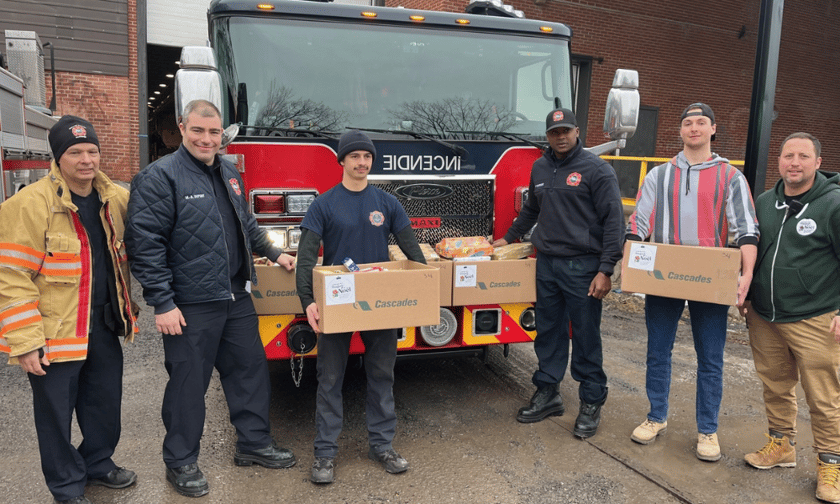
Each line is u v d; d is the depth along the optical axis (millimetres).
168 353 2961
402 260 3406
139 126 12383
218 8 3818
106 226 2801
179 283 2896
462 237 3918
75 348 2688
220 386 4504
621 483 3139
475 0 4723
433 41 4102
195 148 2871
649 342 3613
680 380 4672
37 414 2715
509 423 3871
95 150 2676
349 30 3951
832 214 2932
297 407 4121
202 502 2947
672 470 3281
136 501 2951
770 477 3225
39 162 6023
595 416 3699
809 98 15719
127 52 12164
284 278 3449
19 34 7039
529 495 3016
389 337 3230
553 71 4379
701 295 3211
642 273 3357
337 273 2961
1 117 4770
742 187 3262
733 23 13867
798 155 2975
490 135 4156
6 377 4629
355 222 3191
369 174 3879
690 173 3367
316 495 3016
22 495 3014
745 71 14242
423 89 4059
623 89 4145
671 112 13578
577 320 3660
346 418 3939
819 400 3027
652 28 12969
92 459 3023
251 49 3797
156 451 3467
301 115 3824
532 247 3922
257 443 3260
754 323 3293
